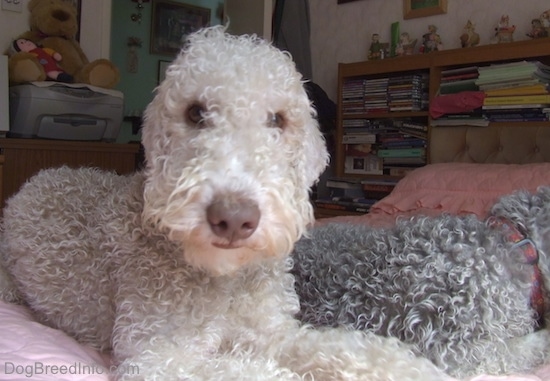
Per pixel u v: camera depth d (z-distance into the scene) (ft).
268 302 2.35
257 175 1.78
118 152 5.82
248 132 1.94
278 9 7.86
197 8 11.10
